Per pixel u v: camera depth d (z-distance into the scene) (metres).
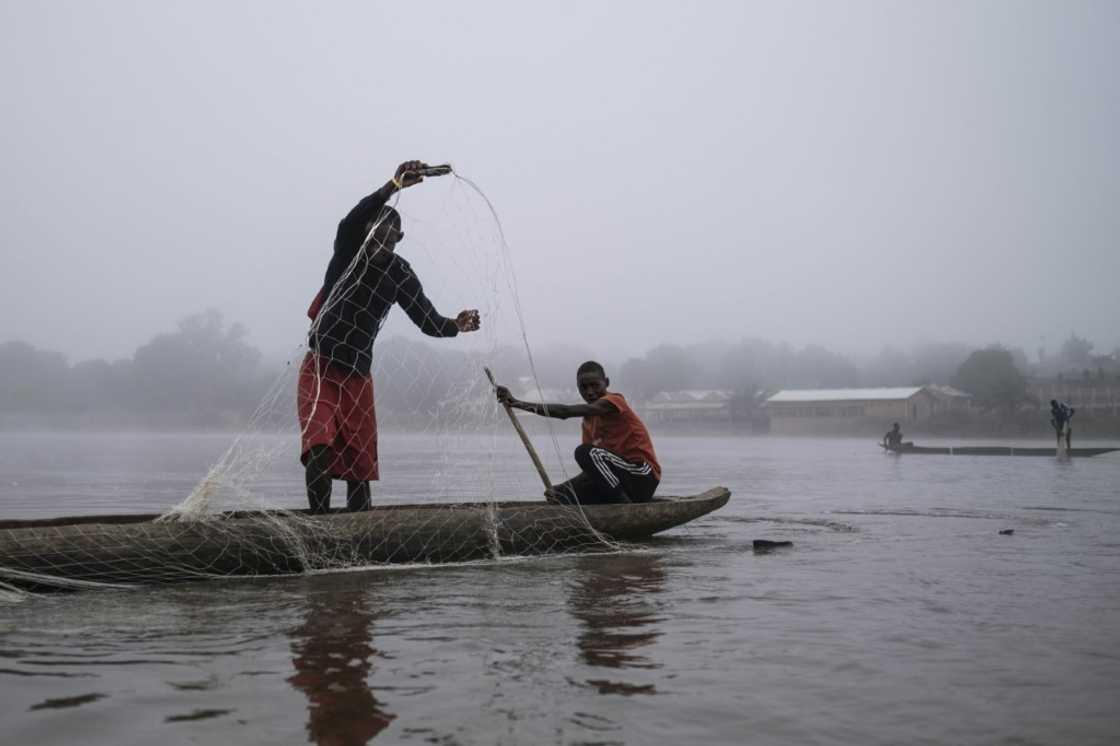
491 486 6.18
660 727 2.16
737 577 4.30
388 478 13.04
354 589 3.97
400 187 5.17
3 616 3.37
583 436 6.53
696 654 2.81
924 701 2.36
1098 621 3.29
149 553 4.04
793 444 52.47
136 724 2.16
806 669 2.64
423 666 2.66
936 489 11.70
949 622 3.27
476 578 4.30
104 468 19.00
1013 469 18.08
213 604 3.60
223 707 2.28
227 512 4.84
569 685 2.48
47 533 3.91
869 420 76.56
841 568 4.59
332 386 5.16
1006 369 80.25
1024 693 2.43
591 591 3.91
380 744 2.04
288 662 2.70
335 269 5.20
